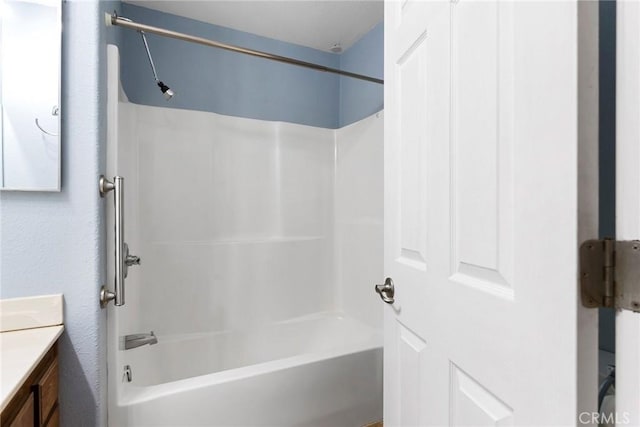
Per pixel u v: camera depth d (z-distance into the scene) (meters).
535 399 0.49
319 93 2.58
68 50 0.97
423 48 0.82
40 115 0.95
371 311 2.12
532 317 0.49
